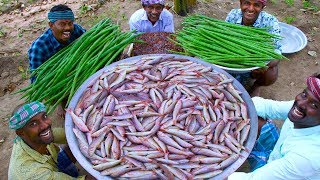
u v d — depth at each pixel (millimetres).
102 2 5695
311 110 2053
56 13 3109
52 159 2666
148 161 2246
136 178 2182
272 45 3270
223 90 2699
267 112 2906
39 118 2291
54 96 3045
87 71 3098
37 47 3312
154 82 2736
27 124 2260
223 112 2539
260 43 3250
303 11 5551
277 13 5504
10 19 5520
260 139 2887
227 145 2354
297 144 2176
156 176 2182
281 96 4195
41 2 5973
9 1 5945
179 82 2703
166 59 3016
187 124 2428
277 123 3834
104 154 2312
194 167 2240
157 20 3809
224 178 2211
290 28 4832
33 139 2342
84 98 2666
